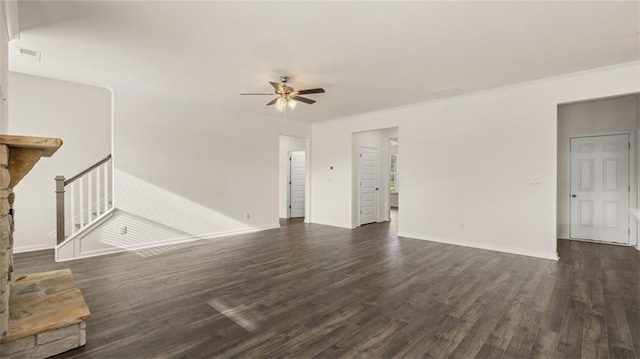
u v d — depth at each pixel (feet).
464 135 17.39
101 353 6.97
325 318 8.66
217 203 20.16
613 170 17.83
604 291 10.54
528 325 8.25
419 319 8.60
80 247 14.99
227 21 9.36
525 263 13.92
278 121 23.89
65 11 8.73
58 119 16.98
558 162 19.54
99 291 10.61
